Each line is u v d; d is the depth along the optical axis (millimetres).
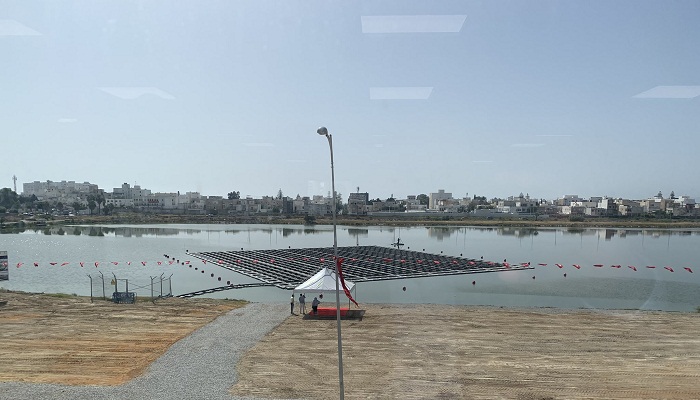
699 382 18094
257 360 20422
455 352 21688
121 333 24547
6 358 20469
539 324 27156
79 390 16766
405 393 16812
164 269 63688
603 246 100750
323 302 35125
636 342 23625
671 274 61938
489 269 63656
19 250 89312
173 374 18594
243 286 49000
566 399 16391
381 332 25141
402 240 116188
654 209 170750
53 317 27938
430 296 45250
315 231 146500
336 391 16969
